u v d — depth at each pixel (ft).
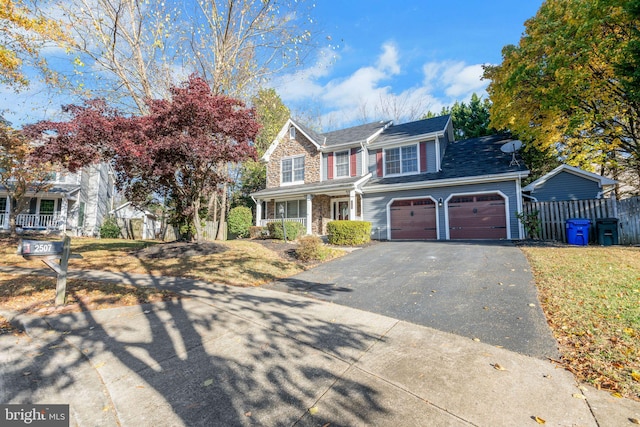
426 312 15.06
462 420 7.41
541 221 38.93
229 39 44.68
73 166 31.24
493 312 14.49
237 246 38.19
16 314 15.19
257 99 64.49
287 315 15.05
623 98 35.58
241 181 84.84
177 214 38.78
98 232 75.72
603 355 10.18
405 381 9.15
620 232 33.50
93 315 15.11
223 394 8.68
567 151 55.77
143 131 28.84
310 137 59.52
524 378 9.18
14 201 51.26
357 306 16.44
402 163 53.36
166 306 16.46
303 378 9.44
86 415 7.91
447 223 46.19
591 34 32.19
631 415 7.51
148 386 9.14
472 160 50.24
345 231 42.11
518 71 37.88
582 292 16.05
